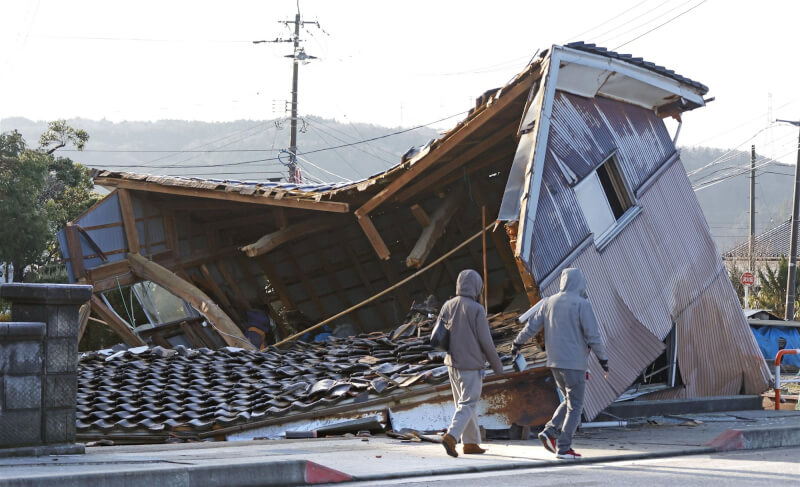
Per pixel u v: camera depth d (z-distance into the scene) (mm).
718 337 14914
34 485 5293
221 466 6008
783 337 27812
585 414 11227
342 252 22500
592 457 8055
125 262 20906
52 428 6992
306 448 8430
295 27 48156
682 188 15234
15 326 6754
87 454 7145
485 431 10625
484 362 8234
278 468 6230
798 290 41938
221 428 11859
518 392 10789
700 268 14859
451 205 19344
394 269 22328
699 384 14492
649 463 7898
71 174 45281
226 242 23281
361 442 9383
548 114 12117
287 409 11633
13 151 36531
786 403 17047
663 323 13430
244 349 17984
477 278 8383
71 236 20016
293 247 22672
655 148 14906
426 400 10906
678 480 6648
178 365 15234
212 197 20219
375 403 11141
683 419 12641
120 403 12984
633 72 13773
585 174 12656
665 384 14312
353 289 22875
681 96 14836
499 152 17984
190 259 22281
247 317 23016
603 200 13047
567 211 12070
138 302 21406
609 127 13805
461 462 7473
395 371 11867
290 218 21859
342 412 11297
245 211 21891
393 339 15523
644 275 13289
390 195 17719
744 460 8172
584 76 13188
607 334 12016
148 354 16109
